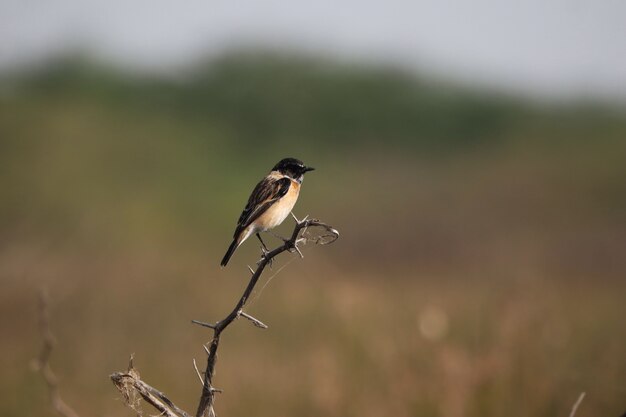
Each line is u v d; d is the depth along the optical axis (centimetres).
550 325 1047
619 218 2344
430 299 1427
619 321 1204
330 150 3794
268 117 3881
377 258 2070
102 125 3114
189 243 2188
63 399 903
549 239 2169
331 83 4044
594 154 2945
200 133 3550
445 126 3797
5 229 1858
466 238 2227
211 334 1210
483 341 996
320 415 868
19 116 2844
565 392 878
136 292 1430
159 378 1000
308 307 1320
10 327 1217
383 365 962
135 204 2339
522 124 3709
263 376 971
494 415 836
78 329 1202
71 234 1878
